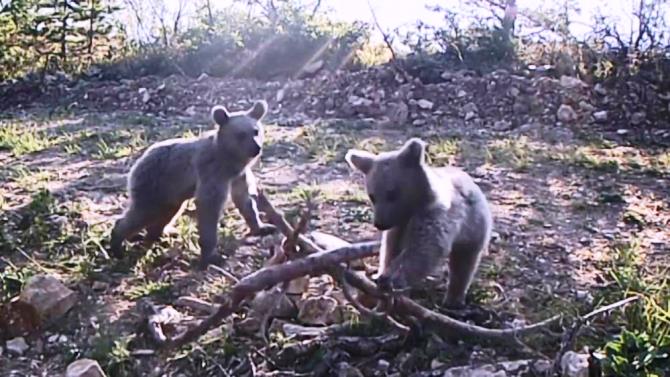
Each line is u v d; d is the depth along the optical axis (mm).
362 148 5301
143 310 2584
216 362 2307
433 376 2207
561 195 4113
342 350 2303
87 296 2781
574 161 4887
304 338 2385
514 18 7945
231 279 2768
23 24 9477
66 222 3494
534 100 6730
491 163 4879
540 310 2645
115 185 4277
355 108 7051
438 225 2330
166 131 6145
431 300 2707
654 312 2400
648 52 7059
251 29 8852
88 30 9812
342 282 2344
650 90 6703
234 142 3025
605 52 7254
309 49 8609
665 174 4645
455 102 6906
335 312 2518
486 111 6770
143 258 3100
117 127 6492
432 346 2309
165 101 7812
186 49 8930
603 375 2121
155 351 2389
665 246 3305
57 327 2580
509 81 6941
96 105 8031
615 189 4242
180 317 2557
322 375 2232
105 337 2479
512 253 3164
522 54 7707
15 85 8625
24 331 2562
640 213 3787
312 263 2285
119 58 9312
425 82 7309
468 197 2510
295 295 2639
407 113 6762
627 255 3086
